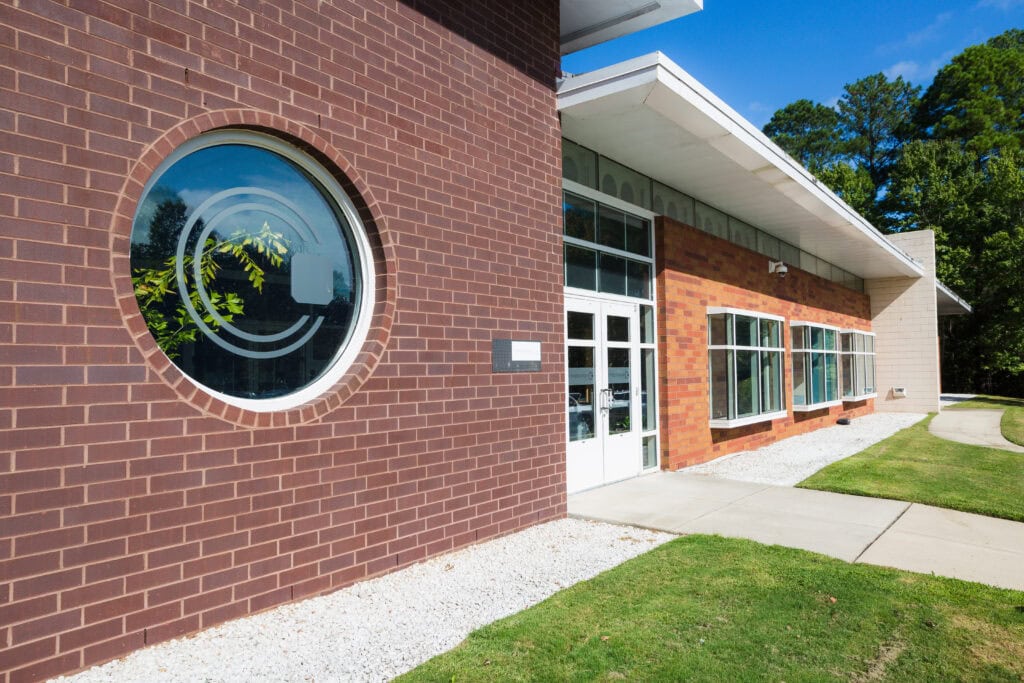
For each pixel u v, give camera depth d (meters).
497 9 5.75
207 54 3.58
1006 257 26.92
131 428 3.19
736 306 10.78
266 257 4.05
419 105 4.91
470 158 5.35
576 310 7.36
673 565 4.63
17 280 2.84
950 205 31.77
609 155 7.77
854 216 11.52
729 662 3.17
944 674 3.07
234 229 3.89
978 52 42.97
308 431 4.01
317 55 4.18
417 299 4.79
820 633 3.51
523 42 6.04
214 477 3.52
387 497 4.51
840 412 16.23
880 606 3.87
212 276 3.77
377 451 4.45
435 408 4.91
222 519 3.55
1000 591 4.15
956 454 10.39
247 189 3.97
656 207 8.80
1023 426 15.07
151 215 3.49
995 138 38.75
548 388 6.12
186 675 3.02
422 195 4.89
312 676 3.06
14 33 2.87
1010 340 27.06
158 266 3.51
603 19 7.50
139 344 3.23
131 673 3.01
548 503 6.07
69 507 2.97
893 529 5.76
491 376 5.45
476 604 4.01
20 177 2.87
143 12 3.31
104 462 3.09
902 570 4.60
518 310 5.79
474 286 5.32
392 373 4.57
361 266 4.57
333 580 4.14
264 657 3.23
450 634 3.56
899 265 16.83
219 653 3.25
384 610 3.88
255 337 3.96
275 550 3.81
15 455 2.81
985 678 3.04
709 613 3.77
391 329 4.57
